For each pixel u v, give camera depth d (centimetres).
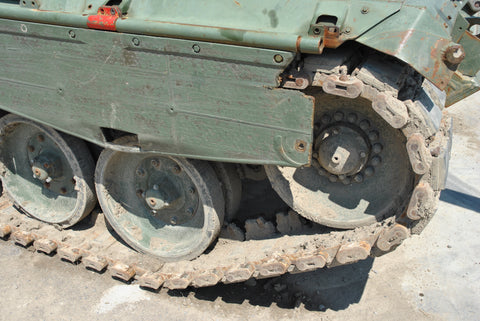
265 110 267
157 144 309
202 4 275
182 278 355
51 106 329
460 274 403
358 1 258
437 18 263
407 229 284
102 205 390
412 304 373
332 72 257
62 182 424
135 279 389
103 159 364
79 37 290
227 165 358
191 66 271
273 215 386
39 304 366
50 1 302
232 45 255
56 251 419
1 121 398
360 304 374
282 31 253
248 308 369
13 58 321
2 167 428
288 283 396
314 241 325
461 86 362
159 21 273
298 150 270
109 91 301
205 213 347
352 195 324
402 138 293
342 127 308
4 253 419
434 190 274
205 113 283
